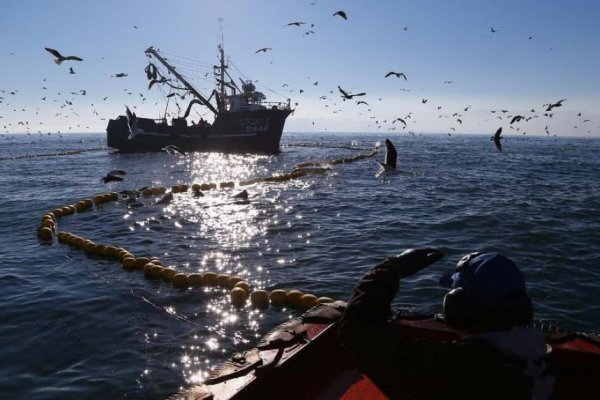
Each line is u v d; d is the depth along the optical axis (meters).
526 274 10.29
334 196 22.47
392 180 29.53
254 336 7.46
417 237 13.86
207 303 8.81
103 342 7.21
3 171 38.94
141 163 46.44
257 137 52.34
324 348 4.30
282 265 11.30
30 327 7.78
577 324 7.79
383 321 2.17
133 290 9.50
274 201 21.20
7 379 6.15
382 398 3.80
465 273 2.12
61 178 32.97
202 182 29.84
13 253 12.71
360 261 11.51
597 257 11.58
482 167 39.97
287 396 3.86
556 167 40.91
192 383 6.08
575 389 3.84
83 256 12.26
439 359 1.93
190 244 13.48
